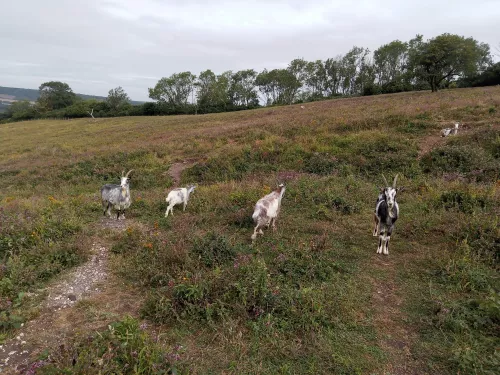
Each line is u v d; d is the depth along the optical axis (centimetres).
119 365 396
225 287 558
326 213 939
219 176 1527
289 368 430
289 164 1510
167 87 8100
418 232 799
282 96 9219
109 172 1781
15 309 537
